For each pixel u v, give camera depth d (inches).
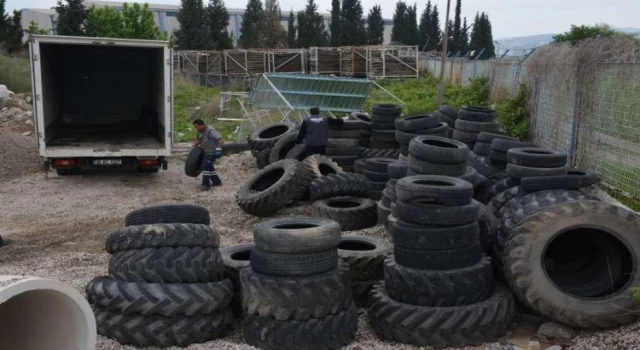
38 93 541.6
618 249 242.1
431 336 223.6
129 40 550.6
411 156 317.7
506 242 243.1
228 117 1032.8
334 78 852.6
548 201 252.4
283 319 222.8
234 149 738.8
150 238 232.7
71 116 725.9
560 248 269.6
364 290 279.4
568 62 446.3
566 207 232.5
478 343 225.8
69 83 719.1
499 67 758.5
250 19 2640.3
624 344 216.2
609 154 369.1
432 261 235.5
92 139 636.1
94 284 232.8
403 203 242.4
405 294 235.6
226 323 240.1
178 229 236.5
